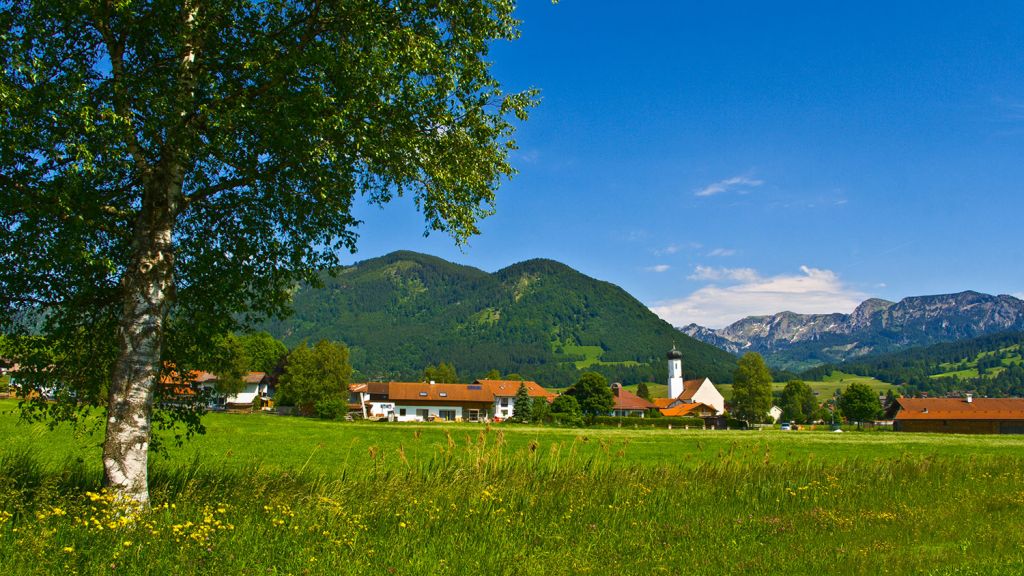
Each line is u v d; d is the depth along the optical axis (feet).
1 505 33.19
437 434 183.11
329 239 44.78
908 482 66.54
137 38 38.63
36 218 34.68
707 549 36.83
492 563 31.71
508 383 461.37
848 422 456.04
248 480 44.16
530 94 44.21
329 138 38.86
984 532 41.39
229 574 27.09
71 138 32.48
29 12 34.12
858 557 34.47
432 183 43.14
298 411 345.10
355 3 37.45
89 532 30.12
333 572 28.50
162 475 44.39
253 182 41.11
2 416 118.62
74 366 40.88
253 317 45.34
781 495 55.52
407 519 38.47
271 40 38.32
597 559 33.88
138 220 38.68
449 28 42.11
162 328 39.06
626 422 360.89
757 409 437.99
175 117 34.91
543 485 51.19
